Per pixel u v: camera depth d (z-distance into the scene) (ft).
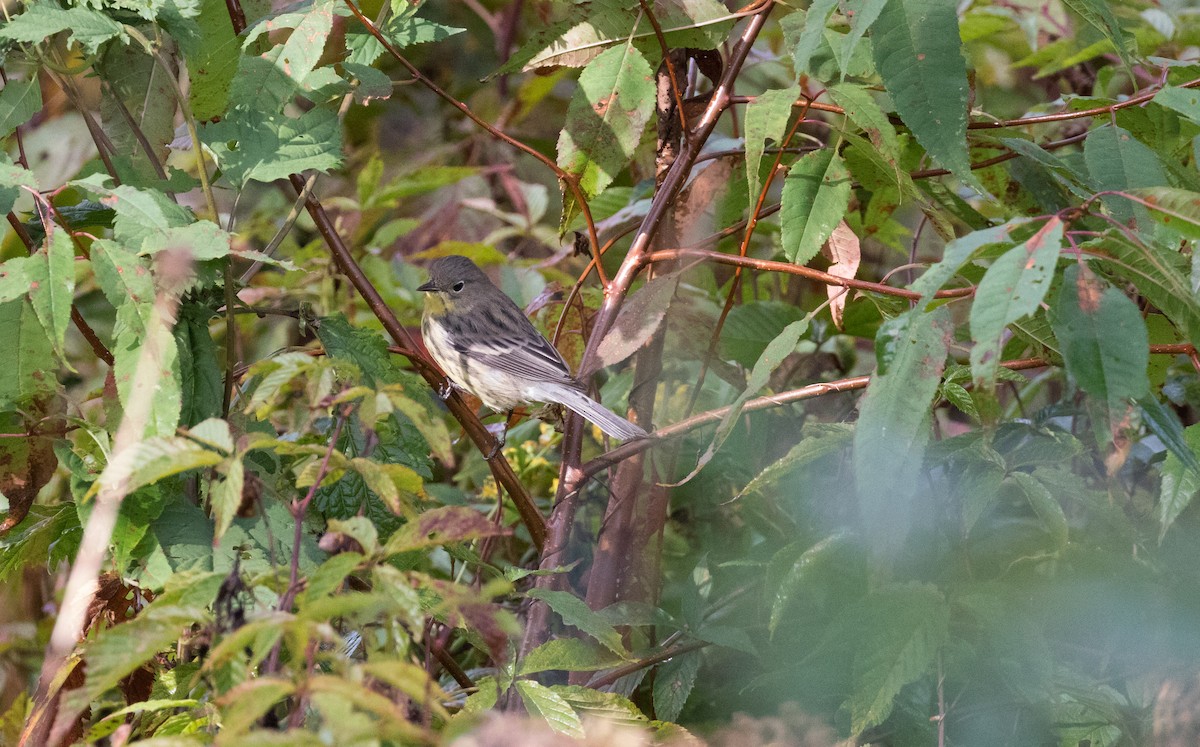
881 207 30.48
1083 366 16.66
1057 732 22.63
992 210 32.68
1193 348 23.03
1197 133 27.73
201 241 20.04
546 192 44.68
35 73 23.95
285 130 23.06
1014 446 24.99
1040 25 36.68
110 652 14.85
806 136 28.99
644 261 24.73
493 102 49.88
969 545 24.53
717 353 30.30
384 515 22.93
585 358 24.11
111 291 19.69
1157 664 22.50
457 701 22.76
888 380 17.58
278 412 23.50
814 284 35.29
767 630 26.07
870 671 20.99
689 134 24.82
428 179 40.75
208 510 21.74
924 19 20.94
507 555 32.81
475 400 38.86
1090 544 23.80
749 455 30.48
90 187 20.33
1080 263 17.20
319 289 40.34
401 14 25.58
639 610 23.95
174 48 25.61
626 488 26.08
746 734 23.58
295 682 13.64
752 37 25.11
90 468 21.65
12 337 21.98
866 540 22.40
